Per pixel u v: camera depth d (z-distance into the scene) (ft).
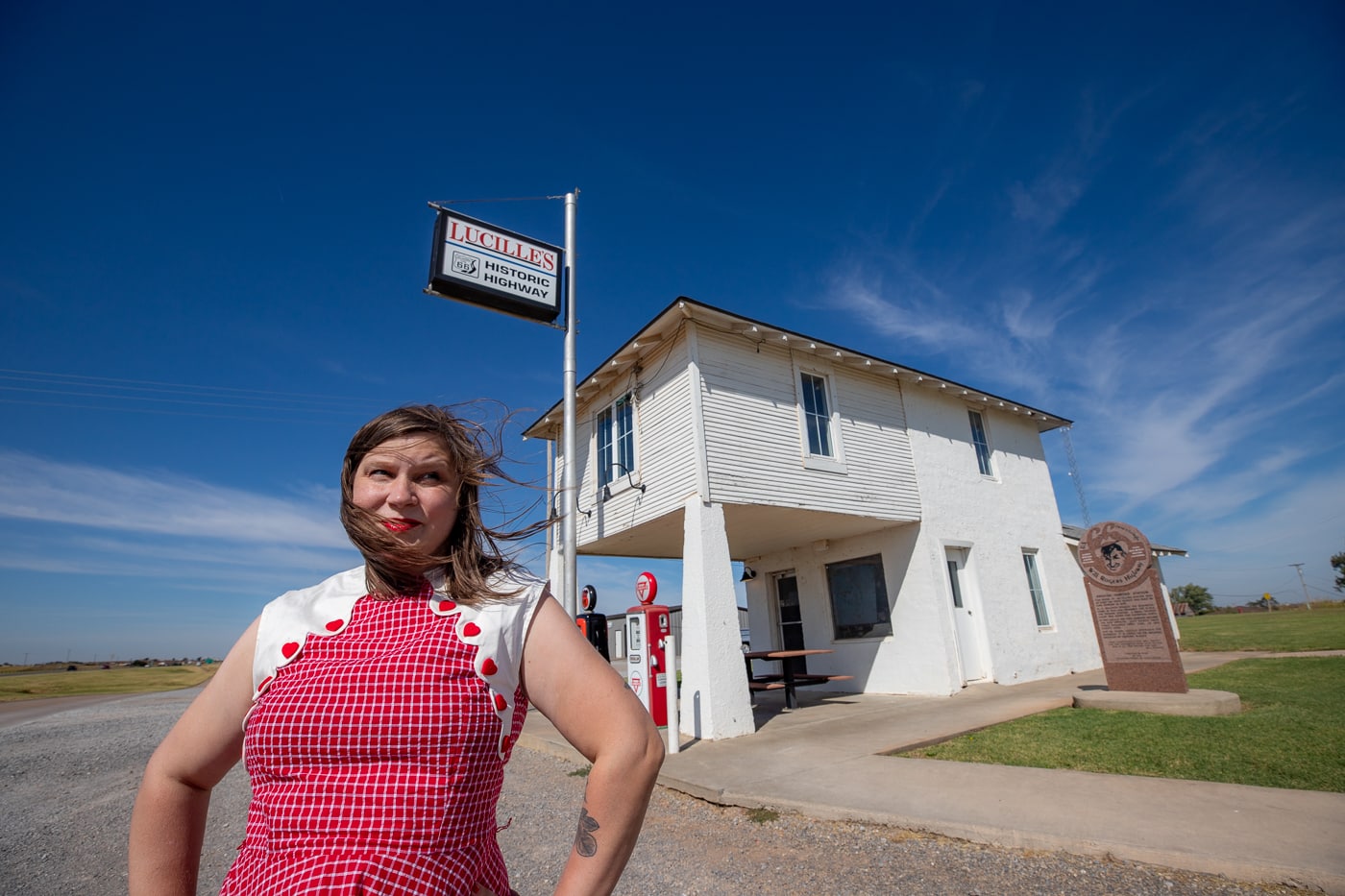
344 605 3.74
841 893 11.22
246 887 3.00
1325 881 9.80
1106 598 28.14
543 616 3.88
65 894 12.96
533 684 3.71
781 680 33.65
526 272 29.81
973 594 36.55
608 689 3.65
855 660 36.94
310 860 2.90
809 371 32.96
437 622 3.57
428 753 3.12
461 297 28.32
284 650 3.49
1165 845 11.31
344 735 3.08
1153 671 26.50
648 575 26.58
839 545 38.42
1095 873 11.22
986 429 42.16
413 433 4.18
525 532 4.72
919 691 33.35
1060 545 43.60
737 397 29.63
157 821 3.56
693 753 22.11
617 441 34.27
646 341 30.86
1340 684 26.61
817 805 15.21
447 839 3.03
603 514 34.73
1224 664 38.78
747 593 44.91
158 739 35.81
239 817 18.10
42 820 18.92
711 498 27.30
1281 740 17.53
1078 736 20.17
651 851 13.88
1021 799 14.43
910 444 36.35
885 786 16.38
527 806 17.44
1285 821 11.90
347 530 3.92
